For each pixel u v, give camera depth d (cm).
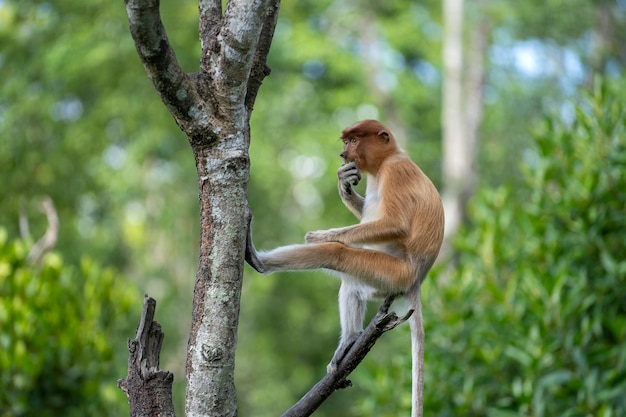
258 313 3012
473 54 2825
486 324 1118
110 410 1259
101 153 2741
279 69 2969
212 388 550
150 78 533
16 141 2628
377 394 1177
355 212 851
